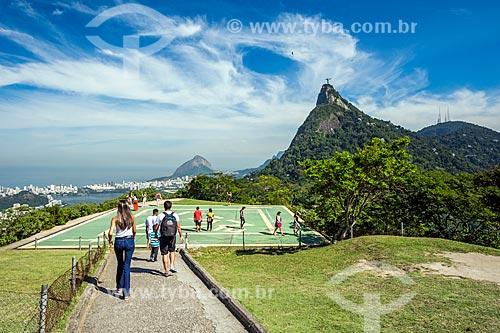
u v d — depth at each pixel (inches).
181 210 1306.6
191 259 448.8
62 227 936.3
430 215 834.8
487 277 373.7
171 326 235.6
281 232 833.5
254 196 1911.9
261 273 464.4
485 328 235.6
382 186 649.6
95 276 358.3
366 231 846.5
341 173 628.1
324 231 882.8
